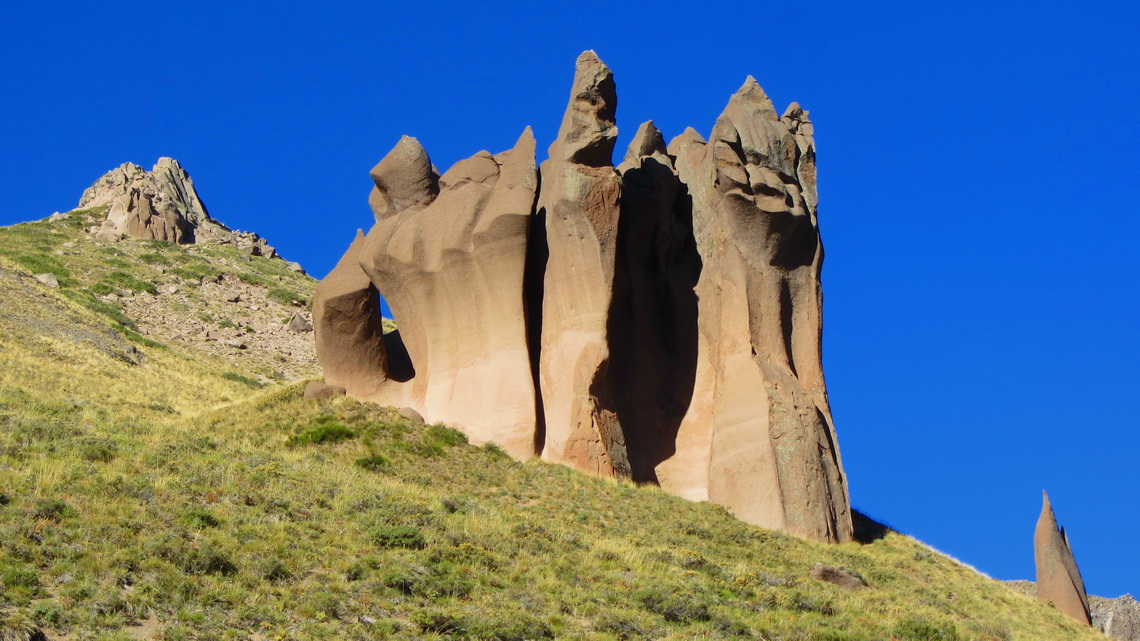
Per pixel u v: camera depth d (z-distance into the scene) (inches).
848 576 1836.9
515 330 2178.9
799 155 2320.4
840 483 2110.0
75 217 5073.8
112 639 1222.3
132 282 4333.2
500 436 2119.8
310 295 4704.7
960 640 1657.2
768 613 1603.1
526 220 2203.5
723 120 2269.9
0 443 1761.8
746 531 1939.0
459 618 1382.9
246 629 1310.3
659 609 1534.2
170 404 2815.0
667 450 2180.1
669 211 2304.4
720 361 2155.5
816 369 2185.0
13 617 1219.2
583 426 2090.3
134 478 1701.5
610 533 1840.6
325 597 1389.0
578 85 2231.8
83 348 3228.3
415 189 2326.5
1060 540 2130.9
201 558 1429.6
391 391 2298.2
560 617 1454.2
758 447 2060.8
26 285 3850.9
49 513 1501.0
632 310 2246.6
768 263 2193.7
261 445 2069.4
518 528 1758.1
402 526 1659.7
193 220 5339.6
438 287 2244.1
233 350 3934.5
